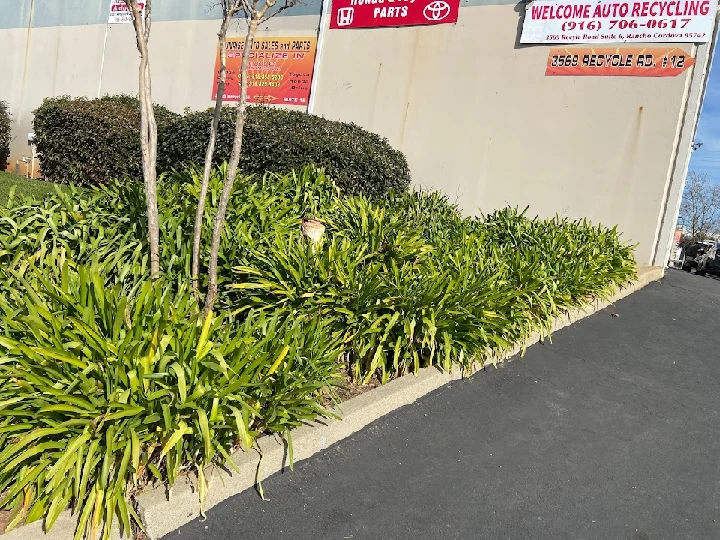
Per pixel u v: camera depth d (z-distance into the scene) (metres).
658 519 3.24
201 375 2.89
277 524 2.87
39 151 11.73
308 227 5.01
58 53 15.53
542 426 4.16
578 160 9.43
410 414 4.05
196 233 4.01
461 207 10.31
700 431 4.38
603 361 5.57
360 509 3.05
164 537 2.69
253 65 12.50
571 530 3.07
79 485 2.46
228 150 8.24
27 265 4.04
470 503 3.21
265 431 3.32
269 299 4.32
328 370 3.64
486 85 10.12
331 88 11.60
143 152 3.64
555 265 6.46
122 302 2.86
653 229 9.05
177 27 13.53
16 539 2.41
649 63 8.93
